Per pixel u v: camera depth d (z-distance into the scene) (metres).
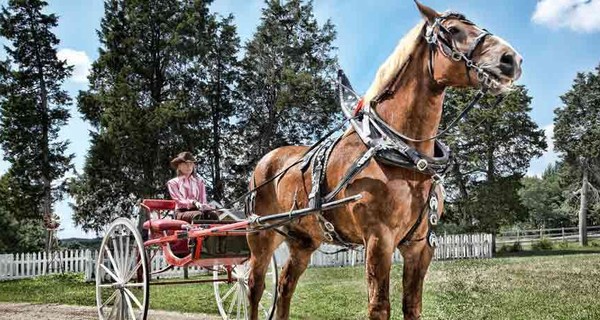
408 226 4.66
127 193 30.19
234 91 35.31
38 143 32.19
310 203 5.14
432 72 4.61
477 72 4.29
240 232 6.22
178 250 7.15
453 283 13.41
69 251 23.34
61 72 33.81
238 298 7.82
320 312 9.59
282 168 6.25
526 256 28.28
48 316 9.96
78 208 30.98
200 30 32.44
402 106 4.78
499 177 36.81
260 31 35.38
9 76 32.84
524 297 10.58
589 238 47.38
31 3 33.03
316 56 36.03
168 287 14.95
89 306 11.55
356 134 5.09
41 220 33.12
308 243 6.12
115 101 28.72
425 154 4.69
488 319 8.30
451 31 4.49
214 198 34.41
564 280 13.60
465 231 37.06
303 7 35.91
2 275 20.97
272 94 34.84
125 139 28.84
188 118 30.08
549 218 70.88
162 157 29.28
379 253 4.52
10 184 32.06
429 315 8.81
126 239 7.30
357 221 4.72
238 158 35.81
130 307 7.11
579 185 48.56
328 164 5.19
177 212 7.53
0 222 30.84
